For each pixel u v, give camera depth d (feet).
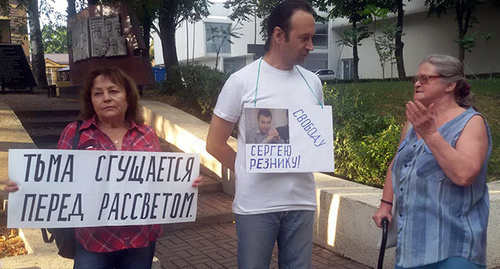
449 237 7.51
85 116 8.79
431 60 7.97
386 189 9.04
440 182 7.63
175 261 15.78
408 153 8.22
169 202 8.81
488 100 38.68
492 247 14.14
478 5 89.97
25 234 13.66
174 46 62.49
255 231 8.52
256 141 8.33
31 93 52.85
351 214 15.65
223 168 23.43
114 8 38.24
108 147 8.62
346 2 81.35
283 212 8.71
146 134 9.01
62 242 8.43
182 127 27.30
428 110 7.27
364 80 86.48
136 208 8.52
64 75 95.81
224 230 19.07
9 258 11.53
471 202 7.62
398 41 79.56
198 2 66.90
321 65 127.65
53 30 47.57
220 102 8.85
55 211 8.07
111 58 38.83
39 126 31.35
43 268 10.85
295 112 8.63
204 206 21.09
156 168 8.66
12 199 7.88
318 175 19.70
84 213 8.20
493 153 26.71
